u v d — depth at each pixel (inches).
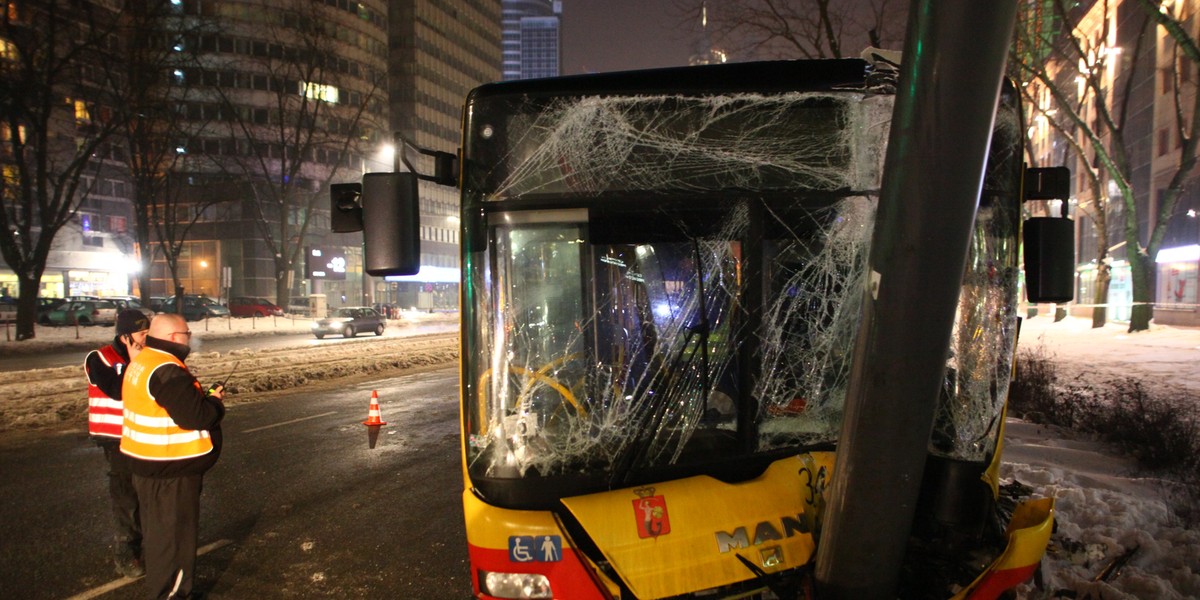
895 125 83.3
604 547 106.8
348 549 212.2
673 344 123.2
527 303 121.7
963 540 123.1
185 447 164.6
